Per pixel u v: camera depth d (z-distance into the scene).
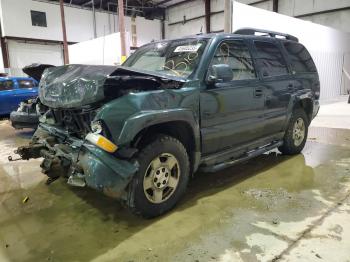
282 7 16.58
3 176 4.12
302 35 11.26
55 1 20.09
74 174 2.59
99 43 13.86
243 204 3.06
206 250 2.29
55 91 2.87
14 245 2.46
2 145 6.08
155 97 2.63
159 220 2.77
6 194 3.50
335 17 14.80
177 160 2.87
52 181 3.78
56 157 2.87
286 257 2.17
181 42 3.57
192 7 22.02
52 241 2.50
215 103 3.11
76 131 2.97
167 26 24.39
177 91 2.78
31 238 2.55
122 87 2.66
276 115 4.05
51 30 19.53
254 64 3.71
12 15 18.00
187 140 3.05
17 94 9.38
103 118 2.41
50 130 3.29
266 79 3.80
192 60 3.19
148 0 22.45
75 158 2.56
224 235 2.49
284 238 2.42
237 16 8.22
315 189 3.40
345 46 14.23
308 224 2.62
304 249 2.26
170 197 2.88
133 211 2.65
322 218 2.72
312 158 4.61
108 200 3.25
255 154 3.84
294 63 4.52
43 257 2.29
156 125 2.78
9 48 18.39
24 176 4.10
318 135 6.26
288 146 4.58
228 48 3.42
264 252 2.24
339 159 4.54
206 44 3.26
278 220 2.71
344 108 10.08
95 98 2.48
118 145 2.43
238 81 3.40
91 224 2.76
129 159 2.56
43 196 3.40
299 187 3.47
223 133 3.25
